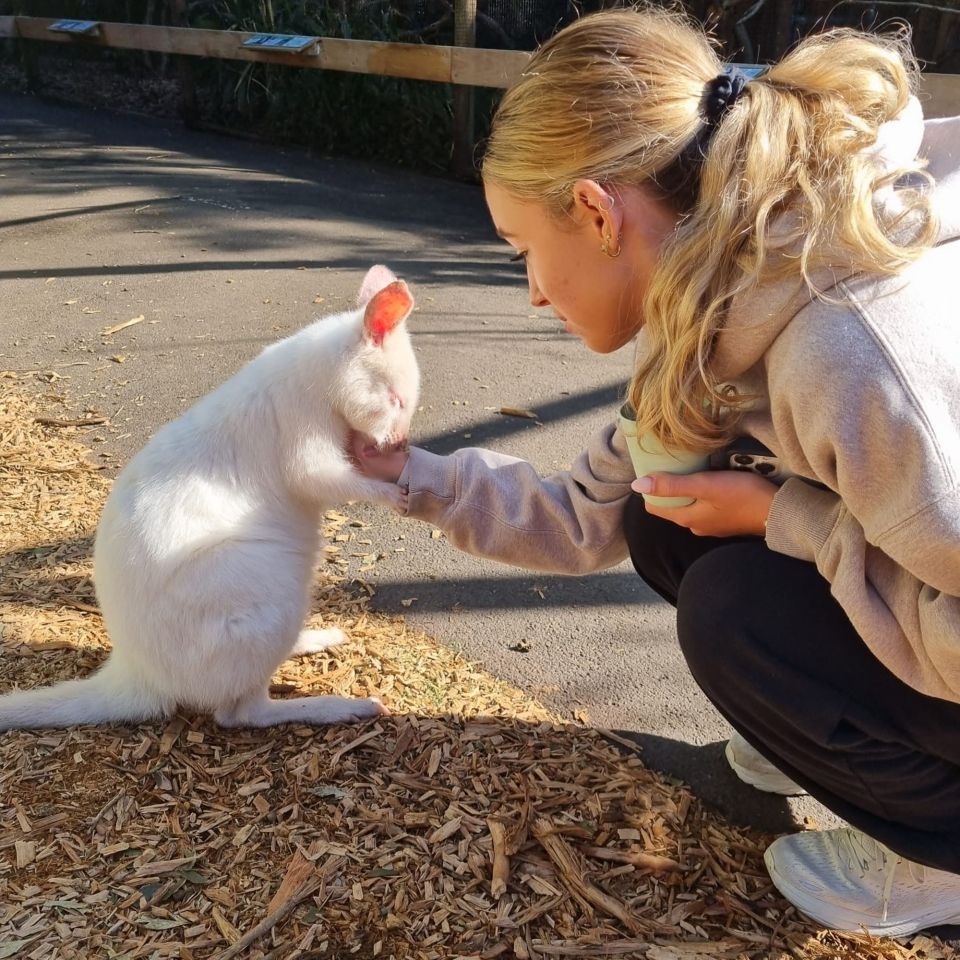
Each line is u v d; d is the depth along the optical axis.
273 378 2.40
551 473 3.50
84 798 2.02
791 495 1.56
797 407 1.33
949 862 1.65
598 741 2.29
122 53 11.95
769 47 7.07
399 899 1.81
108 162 8.52
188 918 1.76
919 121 1.43
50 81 12.19
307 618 2.60
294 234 6.57
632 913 1.82
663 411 1.53
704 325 1.38
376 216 7.06
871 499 1.32
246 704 2.25
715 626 1.71
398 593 2.90
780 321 1.35
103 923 1.74
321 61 8.24
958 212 1.36
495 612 2.82
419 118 8.49
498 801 2.06
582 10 7.96
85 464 3.55
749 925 1.82
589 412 4.02
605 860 1.94
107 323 5.00
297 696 2.42
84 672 2.45
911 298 1.28
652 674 2.56
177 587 2.12
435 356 4.59
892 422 1.25
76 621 2.66
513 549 2.22
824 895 1.81
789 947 1.78
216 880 1.84
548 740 2.28
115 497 2.28
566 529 2.15
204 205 7.23
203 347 4.68
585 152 1.41
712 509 1.70
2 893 1.79
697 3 6.95
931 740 1.57
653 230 1.46
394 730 2.27
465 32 7.39
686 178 1.42
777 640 1.66
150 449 2.33
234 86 9.75
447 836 1.96
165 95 11.34
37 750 2.15
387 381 2.43
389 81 8.52
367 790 2.07
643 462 1.74
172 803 2.02
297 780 2.10
